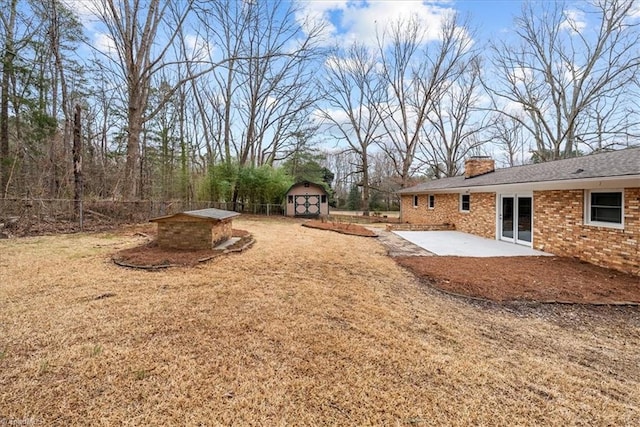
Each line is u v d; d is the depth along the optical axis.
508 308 4.48
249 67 20.17
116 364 2.63
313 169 32.75
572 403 2.40
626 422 2.21
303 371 2.66
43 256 6.32
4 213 9.38
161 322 3.48
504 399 2.41
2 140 12.16
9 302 3.94
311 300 4.38
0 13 12.24
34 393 2.24
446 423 2.12
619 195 6.48
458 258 7.48
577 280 5.71
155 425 2.00
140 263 5.86
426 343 3.28
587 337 3.65
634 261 6.11
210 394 2.32
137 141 13.04
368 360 2.88
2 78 11.91
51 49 13.24
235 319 3.63
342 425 2.07
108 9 12.86
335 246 8.80
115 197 12.91
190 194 18.30
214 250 7.11
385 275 5.91
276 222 15.88
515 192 9.79
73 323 3.38
